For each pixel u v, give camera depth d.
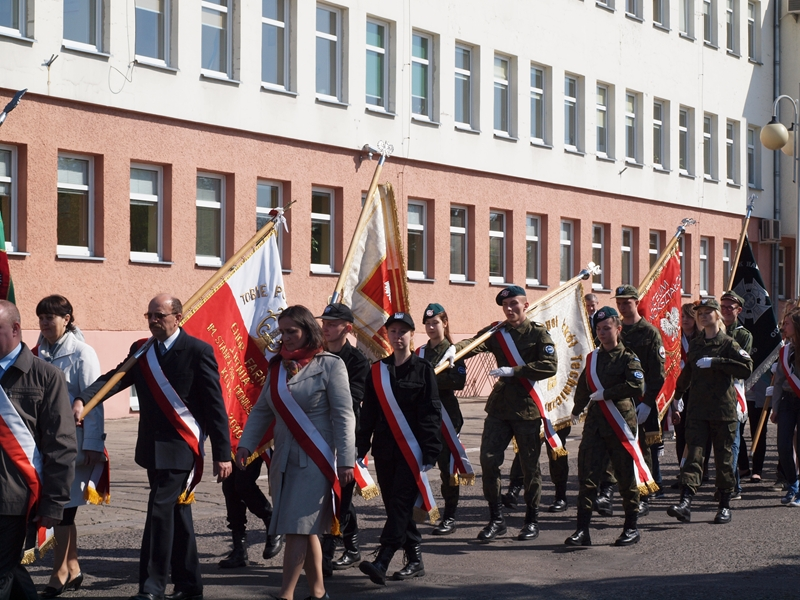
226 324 7.83
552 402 10.34
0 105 17.08
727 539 8.79
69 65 17.94
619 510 10.34
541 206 28.19
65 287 17.95
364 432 7.23
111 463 12.89
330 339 7.28
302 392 6.26
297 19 21.78
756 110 37.88
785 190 38.88
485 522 9.62
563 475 10.24
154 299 6.49
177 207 19.66
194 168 19.94
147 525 6.27
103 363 18.47
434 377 7.15
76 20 18.30
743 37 37.16
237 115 20.62
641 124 32.12
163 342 6.50
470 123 26.25
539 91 28.41
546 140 28.56
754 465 12.30
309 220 22.02
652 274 11.70
